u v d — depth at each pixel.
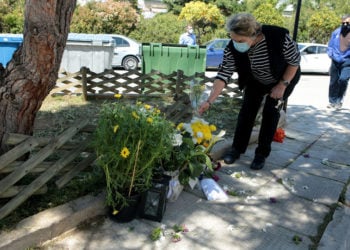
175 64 7.58
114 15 18.38
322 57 14.64
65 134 2.69
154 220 2.75
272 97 3.42
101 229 2.63
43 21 2.34
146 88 6.86
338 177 3.71
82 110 5.59
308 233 2.72
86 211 2.65
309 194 3.31
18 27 15.95
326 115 6.23
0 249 2.19
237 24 2.93
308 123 5.67
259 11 21.20
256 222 2.83
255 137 4.58
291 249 2.52
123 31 18.80
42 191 2.76
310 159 4.16
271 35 3.12
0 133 2.65
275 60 3.18
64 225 2.53
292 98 8.76
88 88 6.49
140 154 2.58
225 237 2.62
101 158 2.61
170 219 2.81
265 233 2.69
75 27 17.73
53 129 4.44
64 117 5.09
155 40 19.47
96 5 18.39
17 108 2.63
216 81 3.44
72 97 6.57
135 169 2.60
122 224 2.71
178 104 4.39
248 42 3.03
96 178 2.96
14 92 2.57
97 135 2.66
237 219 2.86
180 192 3.16
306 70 14.71
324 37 22.98
